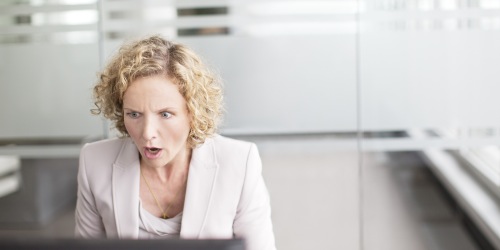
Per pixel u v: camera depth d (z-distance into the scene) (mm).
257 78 2596
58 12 2621
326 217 2670
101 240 650
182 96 1143
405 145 2607
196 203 1314
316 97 2602
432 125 2592
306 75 2588
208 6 2570
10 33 2643
